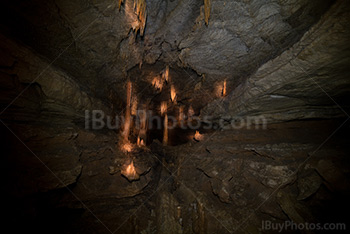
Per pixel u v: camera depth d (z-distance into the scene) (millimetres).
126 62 6902
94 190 4914
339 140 4133
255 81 5012
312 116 4691
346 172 3244
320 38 3160
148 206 5293
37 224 3482
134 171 5895
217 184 5277
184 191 5777
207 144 7332
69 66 5375
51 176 3779
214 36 5324
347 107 4195
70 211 4324
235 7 4207
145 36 6047
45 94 4105
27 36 4117
